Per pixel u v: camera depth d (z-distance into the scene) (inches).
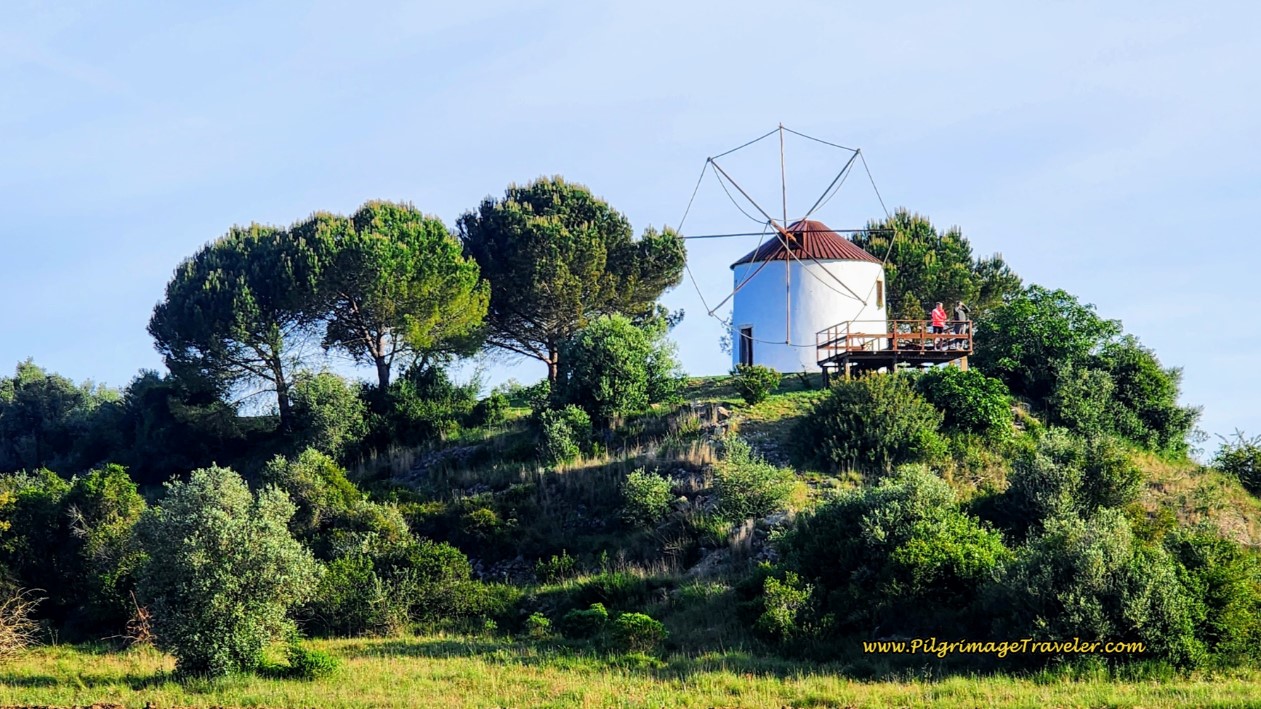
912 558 4827.8
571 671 4522.6
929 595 4817.9
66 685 4493.1
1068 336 7721.5
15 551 6220.5
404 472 7834.6
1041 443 5999.0
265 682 4384.8
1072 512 5383.9
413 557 5885.8
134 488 6658.5
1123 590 4325.8
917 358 7677.2
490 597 5772.6
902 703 3870.6
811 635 4810.5
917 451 6481.3
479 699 4003.4
